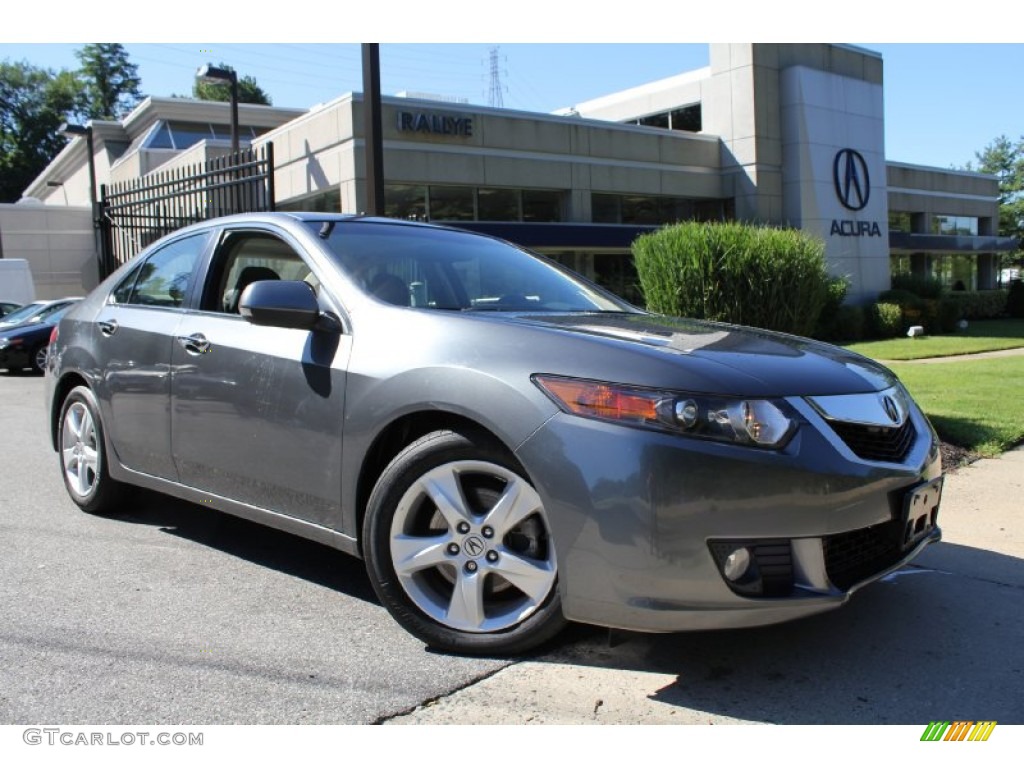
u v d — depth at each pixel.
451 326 2.93
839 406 2.72
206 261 3.96
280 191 21.02
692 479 2.43
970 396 8.65
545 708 2.55
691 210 25.91
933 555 4.04
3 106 63.22
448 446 2.79
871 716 2.52
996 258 40.94
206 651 2.91
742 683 2.72
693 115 27.19
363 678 2.72
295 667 2.79
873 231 27.64
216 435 3.57
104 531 4.36
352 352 3.08
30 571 3.74
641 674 2.77
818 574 2.54
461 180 19.91
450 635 2.86
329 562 3.89
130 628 3.11
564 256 22.67
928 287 26.73
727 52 25.62
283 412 3.27
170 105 31.95
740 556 2.47
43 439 7.38
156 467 3.99
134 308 4.27
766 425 2.51
